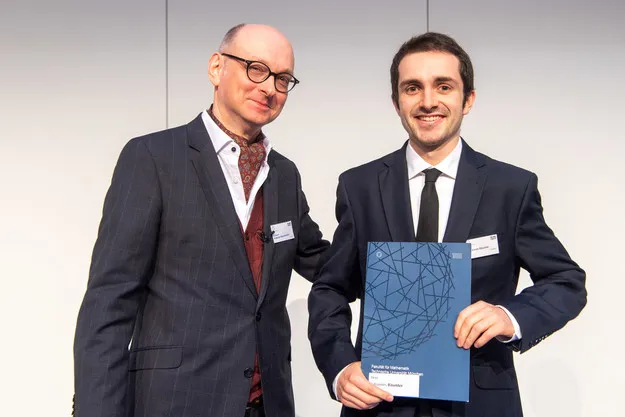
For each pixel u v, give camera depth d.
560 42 2.77
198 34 2.77
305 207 2.04
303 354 2.80
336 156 2.78
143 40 2.76
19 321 2.71
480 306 1.38
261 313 1.69
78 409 1.45
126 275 1.56
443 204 1.55
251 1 2.77
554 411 2.74
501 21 2.77
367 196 1.62
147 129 2.77
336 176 2.78
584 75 2.77
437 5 2.77
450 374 1.37
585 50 2.77
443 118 1.52
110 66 2.76
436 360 1.38
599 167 2.76
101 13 2.76
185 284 1.61
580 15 2.77
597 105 2.77
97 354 1.48
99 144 2.75
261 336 1.68
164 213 1.63
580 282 1.52
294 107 2.78
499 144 2.77
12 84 2.74
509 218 1.52
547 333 1.41
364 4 2.77
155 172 1.63
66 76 2.75
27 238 2.73
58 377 2.71
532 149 2.77
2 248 2.72
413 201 1.58
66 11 2.75
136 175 1.62
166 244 1.63
